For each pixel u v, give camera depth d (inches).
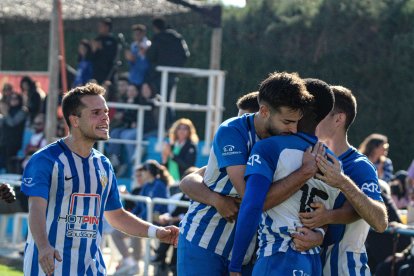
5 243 978.7
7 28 1267.2
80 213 406.0
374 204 345.7
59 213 403.2
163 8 1141.7
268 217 340.2
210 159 375.2
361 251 370.6
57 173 402.3
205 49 1526.8
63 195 403.9
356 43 1408.7
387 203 609.9
